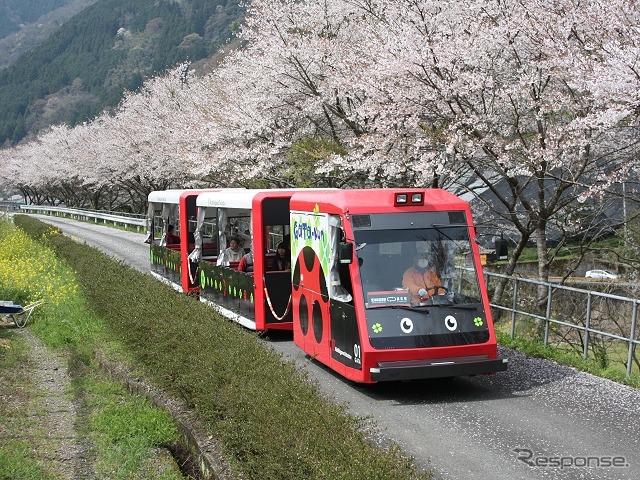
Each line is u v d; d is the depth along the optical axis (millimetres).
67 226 54125
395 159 16922
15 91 141250
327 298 11086
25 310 17047
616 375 10664
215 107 28547
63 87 135750
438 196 10891
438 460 7473
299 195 12531
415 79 15242
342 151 19656
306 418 6598
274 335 14961
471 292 10375
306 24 20453
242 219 16391
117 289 15328
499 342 13172
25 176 80438
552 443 7879
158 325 11352
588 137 13836
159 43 126438
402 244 10352
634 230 18375
